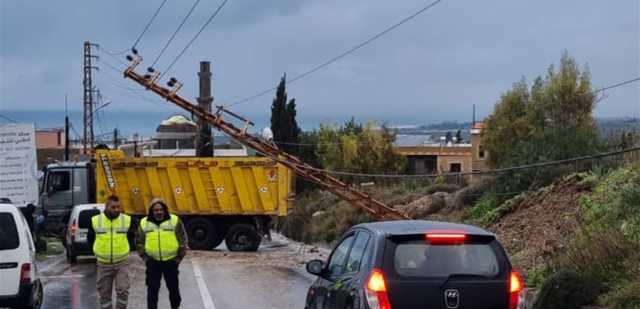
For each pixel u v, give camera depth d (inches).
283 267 994.7
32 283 534.6
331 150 2479.1
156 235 528.1
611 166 922.7
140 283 784.9
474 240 336.2
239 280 833.5
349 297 339.0
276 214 1322.6
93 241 529.0
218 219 1332.4
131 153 2598.4
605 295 464.8
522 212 910.4
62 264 1015.0
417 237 333.1
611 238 526.0
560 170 1010.1
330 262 404.8
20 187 934.4
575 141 1012.5
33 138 936.9
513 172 1083.9
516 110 1803.6
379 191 1710.1
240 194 1320.1
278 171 1325.0
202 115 1453.0
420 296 321.4
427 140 4057.6
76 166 1344.7
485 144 1879.9
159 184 1322.6
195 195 1320.1
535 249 722.8
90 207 1023.0
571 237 652.7
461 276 324.8
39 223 1057.5
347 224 1457.9
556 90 1635.1
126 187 1322.6
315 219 1648.6
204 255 1192.2
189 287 767.1
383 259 327.9
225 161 1320.1
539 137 1065.5
